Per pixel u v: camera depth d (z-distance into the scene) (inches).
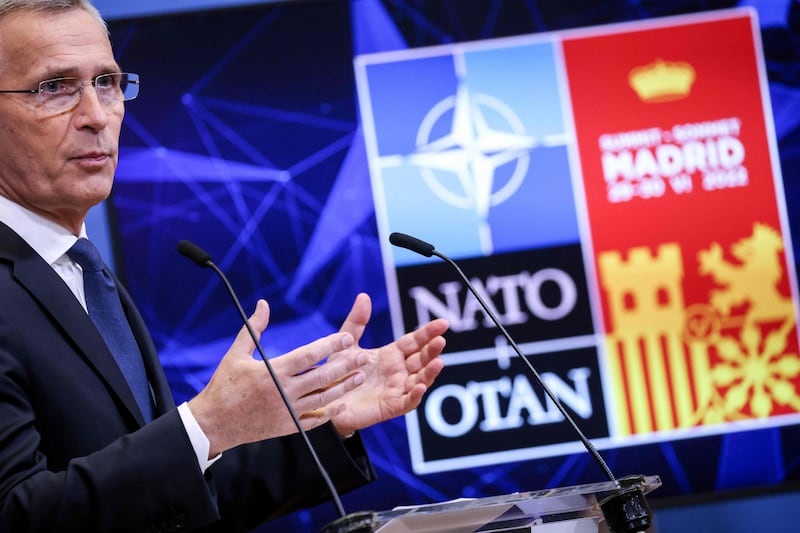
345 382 94.3
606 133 221.0
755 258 218.8
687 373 216.7
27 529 89.3
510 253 218.2
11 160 105.2
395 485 213.5
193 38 221.8
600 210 219.6
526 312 217.2
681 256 218.8
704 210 219.8
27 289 100.7
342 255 217.6
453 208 218.8
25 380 97.0
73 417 98.0
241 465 110.0
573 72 222.1
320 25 222.7
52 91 105.1
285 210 218.5
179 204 218.1
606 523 89.9
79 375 99.4
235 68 221.5
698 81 222.4
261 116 220.5
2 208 106.0
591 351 216.7
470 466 213.9
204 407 92.7
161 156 218.8
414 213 218.7
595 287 218.1
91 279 108.5
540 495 83.4
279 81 221.3
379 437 214.5
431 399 215.3
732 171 220.7
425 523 82.7
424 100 221.0
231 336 215.6
